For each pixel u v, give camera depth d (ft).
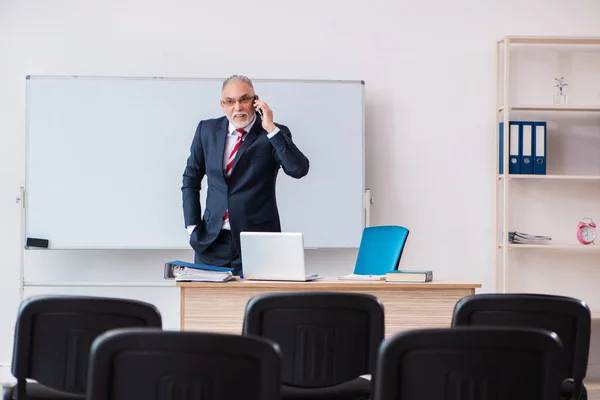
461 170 19.48
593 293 19.69
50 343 7.98
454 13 19.54
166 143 18.84
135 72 19.02
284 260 12.86
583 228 19.07
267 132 15.87
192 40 19.12
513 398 6.00
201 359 5.66
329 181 18.97
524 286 19.60
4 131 18.78
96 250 19.04
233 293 12.69
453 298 12.77
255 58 19.20
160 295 19.15
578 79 19.76
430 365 5.99
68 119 18.71
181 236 18.84
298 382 8.52
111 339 5.58
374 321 8.39
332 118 18.99
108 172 18.76
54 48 18.89
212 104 18.89
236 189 15.88
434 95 19.47
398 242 14.64
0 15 18.79
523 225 19.61
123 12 19.03
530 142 18.85
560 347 5.88
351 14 19.36
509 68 19.33
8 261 18.81
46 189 18.67
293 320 8.41
